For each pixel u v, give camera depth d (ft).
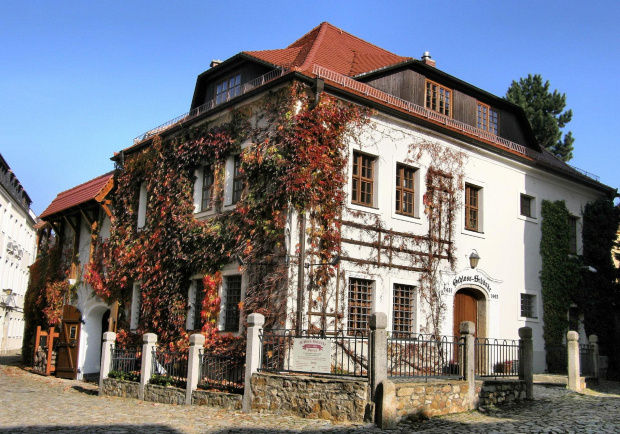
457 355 43.47
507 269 68.80
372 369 36.60
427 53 79.20
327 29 71.41
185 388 48.67
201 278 60.59
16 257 148.66
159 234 65.77
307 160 51.29
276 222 51.19
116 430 35.32
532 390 47.57
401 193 59.77
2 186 124.06
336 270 52.44
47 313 87.45
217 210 59.00
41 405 47.73
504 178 70.54
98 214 80.94
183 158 64.44
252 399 41.86
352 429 34.58
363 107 56.44
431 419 37.78
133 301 69.82
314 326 50.26
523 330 48.19
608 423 36.14
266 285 50.98
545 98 141.08
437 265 60.95
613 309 81.20
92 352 79.46
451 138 64.59
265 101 55.36
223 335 54.70
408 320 58.18
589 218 81.61
